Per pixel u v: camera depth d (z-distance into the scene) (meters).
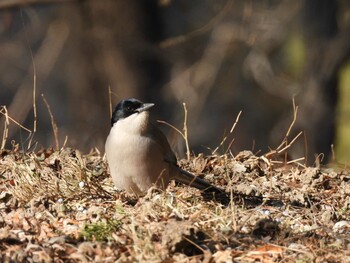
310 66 17.19
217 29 20.38
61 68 23.62
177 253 6.80
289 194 8.74
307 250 7.11
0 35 22.47
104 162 9.41
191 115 20.09
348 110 19.08
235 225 7.38
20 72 23.78
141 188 8.52
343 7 17.67
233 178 9.23
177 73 21.11
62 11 20.20
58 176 8.77
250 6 18.88
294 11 19.86
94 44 20.02
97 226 7.29
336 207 8.55
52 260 6.75
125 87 19.95
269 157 9.93
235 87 23.05
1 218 7.52
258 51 20.52
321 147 17.02
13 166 8.75
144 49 19.91
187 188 8.82
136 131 8.35
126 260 6.65
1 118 20.02
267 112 23.42
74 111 20.38
